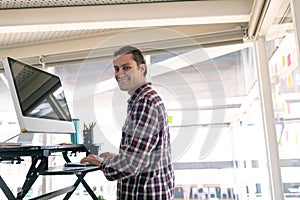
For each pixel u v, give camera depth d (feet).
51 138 7.56
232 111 8.02
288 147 5.56
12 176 7.53
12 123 8.56
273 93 6.30
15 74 4.30
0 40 8.08
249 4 6.12
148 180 3.57
